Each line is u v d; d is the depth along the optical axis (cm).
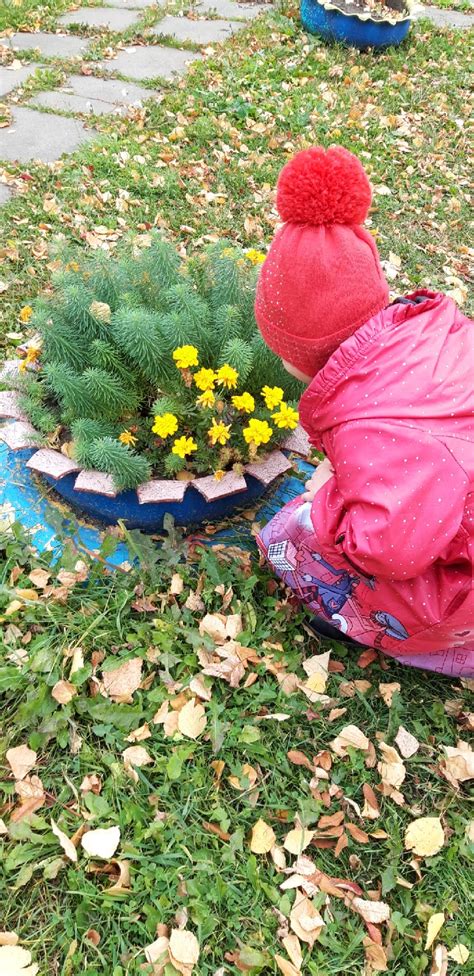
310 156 132
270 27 588
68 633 186
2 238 329
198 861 153
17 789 159
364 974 143
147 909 145
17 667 176
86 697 174
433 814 169
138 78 488
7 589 191
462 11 755
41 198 356
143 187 375
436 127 490
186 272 231
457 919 154
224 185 388
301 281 134
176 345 204
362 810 167
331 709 184
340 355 139
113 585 199
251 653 188
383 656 200
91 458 196
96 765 166
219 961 143
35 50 504
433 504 130
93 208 355
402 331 138
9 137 406
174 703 177
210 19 600
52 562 205
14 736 169
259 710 180
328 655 191
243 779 167
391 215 388
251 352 204
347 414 138
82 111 440
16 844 153
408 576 142
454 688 196
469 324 149
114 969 138
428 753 180
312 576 182
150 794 162
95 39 538
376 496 132
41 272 310
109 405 207
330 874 158
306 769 173
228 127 438
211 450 208
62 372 200
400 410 132
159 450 215
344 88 515
